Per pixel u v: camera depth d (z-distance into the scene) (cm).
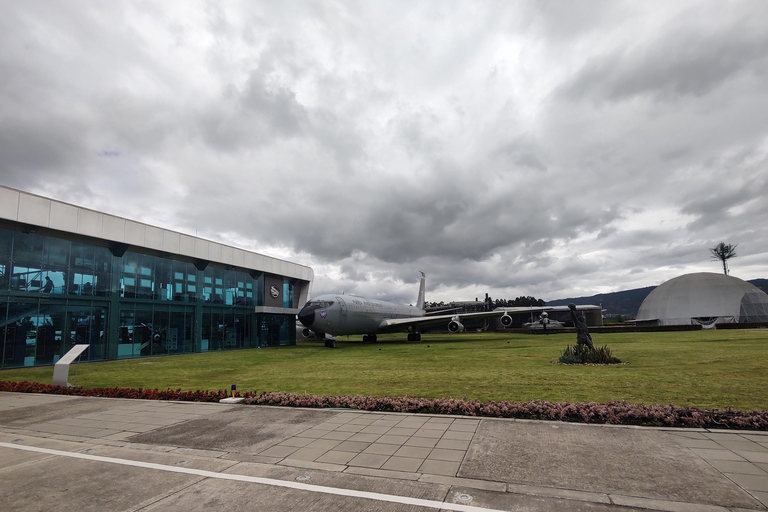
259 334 4106
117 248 2775
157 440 673
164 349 3075
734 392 1000
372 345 3778
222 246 3616
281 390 1198
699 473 473
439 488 447
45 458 587
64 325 2438
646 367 1516
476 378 1332
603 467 498
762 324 5594
